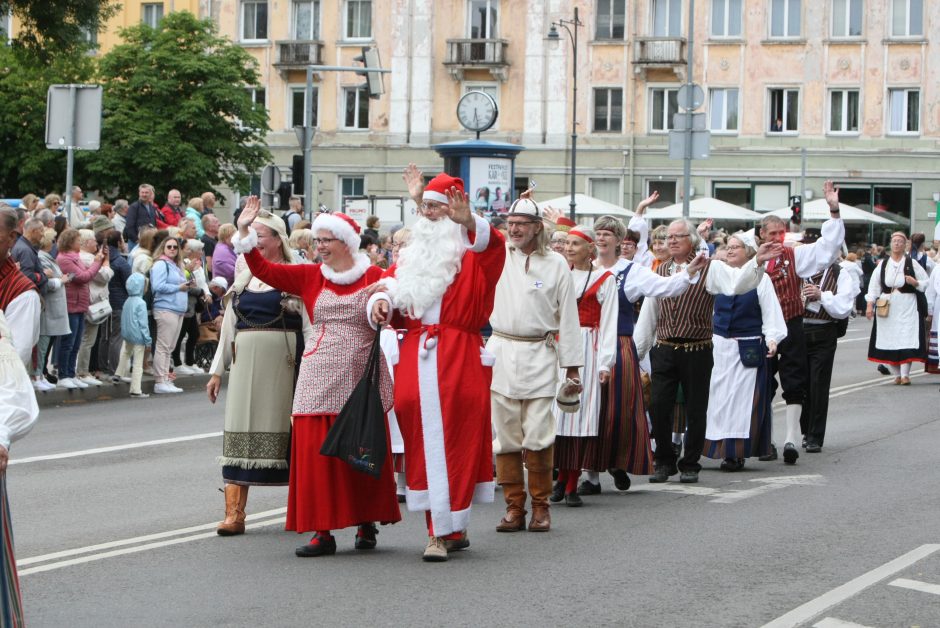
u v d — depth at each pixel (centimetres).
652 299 1164
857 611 706
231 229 2109
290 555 857
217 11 5509
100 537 916
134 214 2302
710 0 5128
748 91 5119
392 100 5362
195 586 768
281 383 920
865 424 1587
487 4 5288
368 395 816
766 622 683
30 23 3338
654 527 948
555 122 5228
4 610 545
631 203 5206
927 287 2130
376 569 812
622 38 5169
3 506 554
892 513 998
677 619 688
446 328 850
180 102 4919
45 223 1862
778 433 1508
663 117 5197
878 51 4994
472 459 848
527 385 930
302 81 5459
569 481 1048
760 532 926
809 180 5088
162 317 1905
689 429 1162
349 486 837
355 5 5412
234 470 921
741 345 1220
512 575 792
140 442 1411
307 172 3170
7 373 562
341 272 851
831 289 1361
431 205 846
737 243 1207
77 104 1853
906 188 5022
